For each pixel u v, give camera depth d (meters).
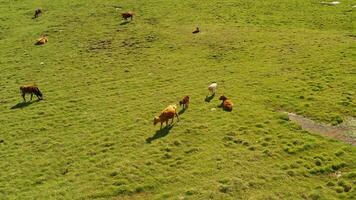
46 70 53.81
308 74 44.81
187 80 46.22
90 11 76.19
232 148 31.94
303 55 50.28
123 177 29.59
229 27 63.69
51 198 28.17
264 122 35.38
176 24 66.75
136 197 27.64
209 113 37.50
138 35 62.94
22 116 41.59
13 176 31.47
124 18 70.12
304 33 58.97
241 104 38.84
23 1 85.12
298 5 72.31
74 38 64.25
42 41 63.38
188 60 52.34
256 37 58.25
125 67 52.12
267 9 71.31
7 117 41.75
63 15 75.19
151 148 32.78
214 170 29.39
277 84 42.81
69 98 44.91
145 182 28.88
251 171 28.95
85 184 29.38
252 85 43.03
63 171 31.44
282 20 65.56
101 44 60.94
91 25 69.31
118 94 44.53
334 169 29.00
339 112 36.44
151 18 70.44
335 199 26.02
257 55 51.78
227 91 42.00
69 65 54.66
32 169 32.19
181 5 76.19
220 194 26.94
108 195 27.98
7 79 52.34
